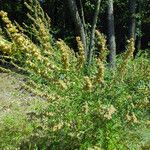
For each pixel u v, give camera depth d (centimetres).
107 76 473
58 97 457
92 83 432
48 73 420
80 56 444
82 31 1680
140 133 519
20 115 620
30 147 515
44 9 2162
